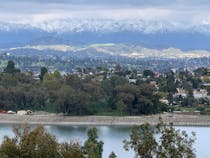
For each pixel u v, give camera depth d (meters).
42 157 107.31
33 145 107.94
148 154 108.94
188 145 110.00
